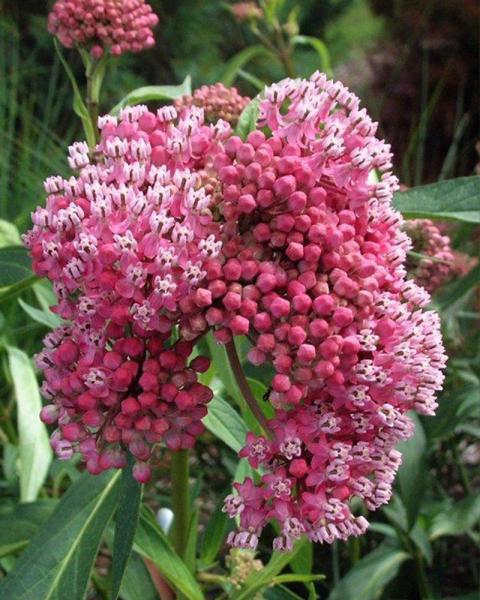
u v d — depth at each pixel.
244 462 0.16
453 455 0.25
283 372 0.11
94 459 0.11
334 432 0.11
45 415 0.11
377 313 0.11
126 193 0.11
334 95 0.11
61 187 0.11
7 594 0.13
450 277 0.24
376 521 0.24
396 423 0.11
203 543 0.16
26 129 0.36
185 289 0.11
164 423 0.11
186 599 0.15
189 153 0.12
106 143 0.11
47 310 0.19
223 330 0.11
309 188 0.11
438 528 0.21
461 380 0.25
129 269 0.10
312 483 0.11
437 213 0.14
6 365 0.24
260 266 0.11
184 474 0.15
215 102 0.17
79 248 0.11
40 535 0.14
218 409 0.15
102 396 0.11
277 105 0.11
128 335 0.11
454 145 0.39
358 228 0.11
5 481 0.23
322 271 0.11
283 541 0.11
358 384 0.11
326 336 0.11
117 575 0.12
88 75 0.17
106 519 0.14
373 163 0.11
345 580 0.21
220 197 0.11
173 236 0.11
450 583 0.25
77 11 0.17
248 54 0.28
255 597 0.16
